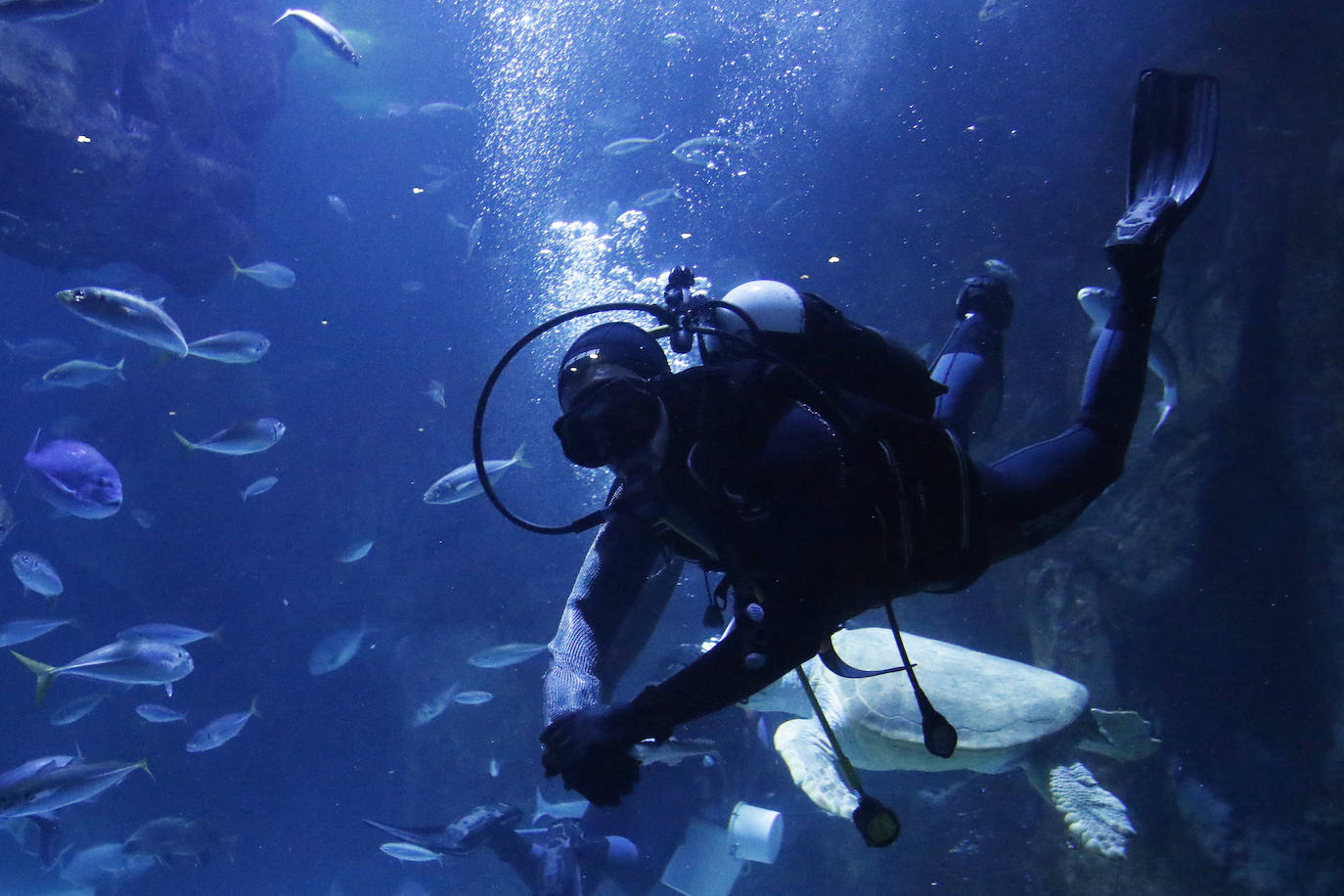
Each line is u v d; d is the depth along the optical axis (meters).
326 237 21.69
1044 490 1.74
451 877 10.70
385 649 13.35
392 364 16.84
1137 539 6.30
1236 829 5.23
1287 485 5.80
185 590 14.77
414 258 21.33
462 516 13.54
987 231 9.70
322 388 16.34
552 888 4.90
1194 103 2.07
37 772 5.43
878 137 11.52
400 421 15.59
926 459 1.46
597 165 16.86
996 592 7.24
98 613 15.57
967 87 10.77
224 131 13.39
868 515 1.37
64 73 10.11
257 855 13.87
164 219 12.04
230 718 7.89
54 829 7.35
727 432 1.33
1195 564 6.02
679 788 5.49
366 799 13.95
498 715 10.75
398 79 20.75
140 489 14.48
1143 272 1.92
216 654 14.54
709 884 5.39
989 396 2.52
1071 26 9.73
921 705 1.43
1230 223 6.69
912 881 6.31
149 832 7.86
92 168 10.62
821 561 1.27
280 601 14.66
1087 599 6.39
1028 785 6.16
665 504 1.37
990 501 1.67
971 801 6.32
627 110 16.17
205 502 14.67
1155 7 8.98
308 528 14.80
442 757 10.98
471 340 17.14
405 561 13.81
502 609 12.51
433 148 21.53
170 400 14.67
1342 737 5.23
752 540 1.29
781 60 13.22
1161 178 2.02
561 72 16.80
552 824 5.84
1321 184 6.18
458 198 21.14
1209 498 6.06
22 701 15.62
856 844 6.62
